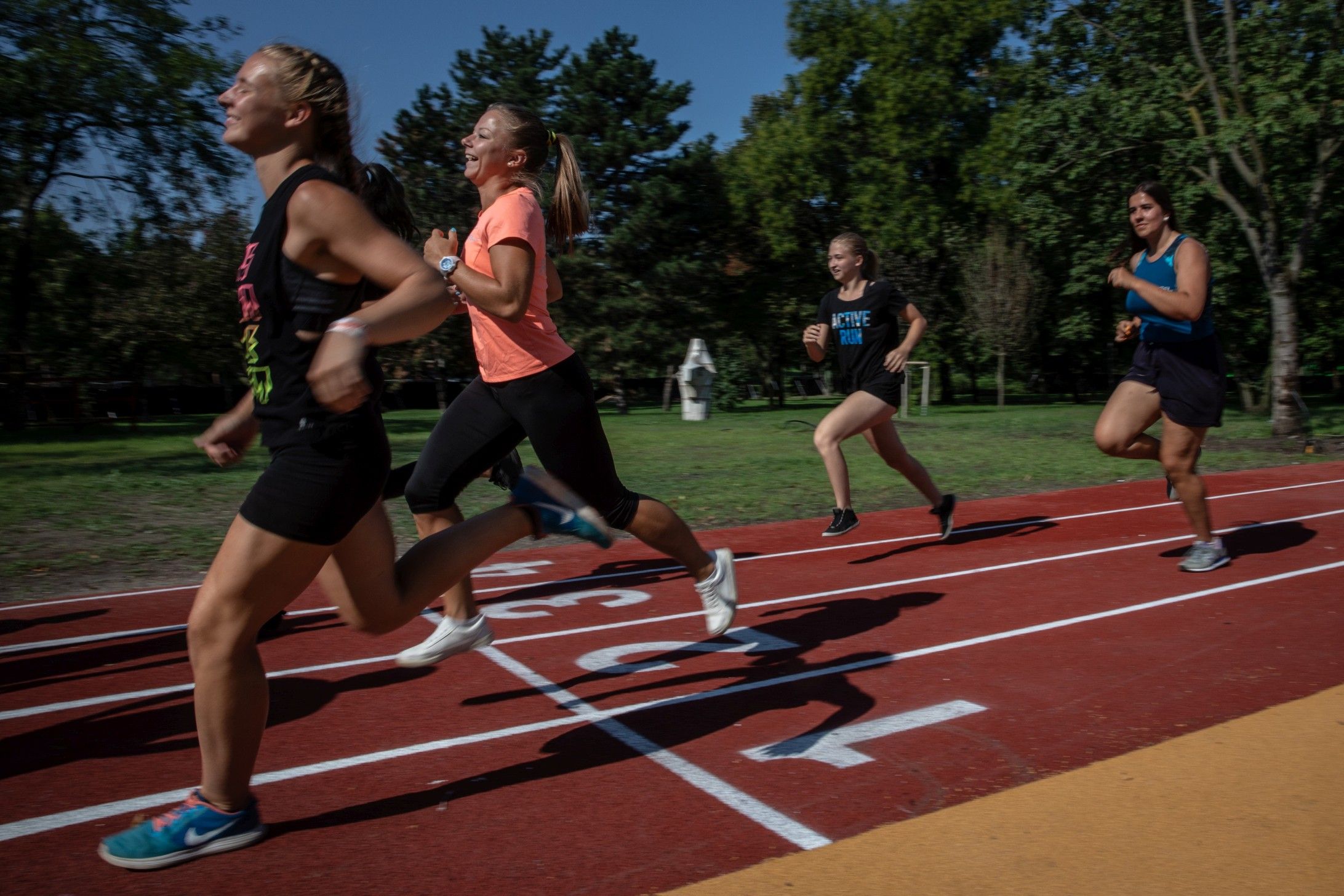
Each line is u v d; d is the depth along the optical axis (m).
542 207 3.59
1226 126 16.81
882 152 33.66
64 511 8.88
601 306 35.06
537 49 37.72
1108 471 11.73
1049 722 3.42
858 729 3.38
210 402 37.62
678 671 4.11
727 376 34.12
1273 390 16.77
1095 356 40.28
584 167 35.81
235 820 2.53
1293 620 4.75
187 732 3.49
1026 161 22.05
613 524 3.54
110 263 24.94
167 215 22.77
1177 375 5.41
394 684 3.95
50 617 5.14
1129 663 4.09
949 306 34.75
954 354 37.75
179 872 2.45
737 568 6.29
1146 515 8.23
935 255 34.62
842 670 4.08
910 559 6.52
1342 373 34.59
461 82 37.06
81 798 2.92
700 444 16.45
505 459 4.73
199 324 26.39
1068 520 8.06
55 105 20.73
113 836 2.64
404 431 20.22
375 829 2.67
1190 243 5.20
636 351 34.44
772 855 2.49
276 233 2.22
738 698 3.75
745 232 39.28
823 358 6.51
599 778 3.00
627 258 35.72
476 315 3.49
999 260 31.05
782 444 16.50
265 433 2.35
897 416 25.20
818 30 34.16
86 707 3.75
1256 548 6.61
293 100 2.29
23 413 22.50
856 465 12.70
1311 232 16.98
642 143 35.25
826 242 37.91
